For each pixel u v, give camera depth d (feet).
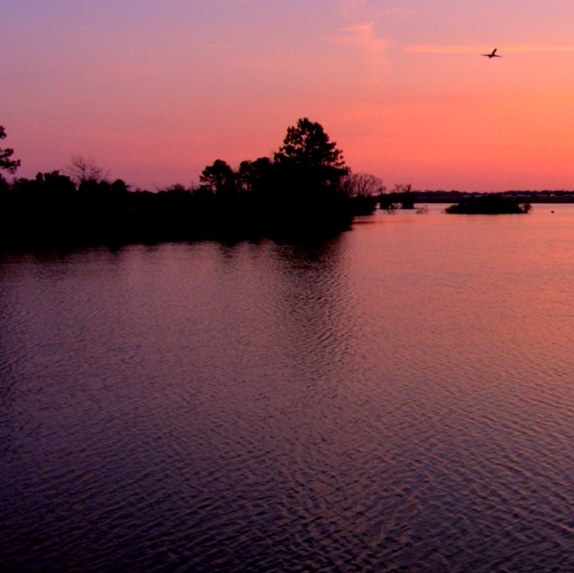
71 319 121.29
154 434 70.13
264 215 365.61
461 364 91.20
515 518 53.83
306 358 94.94
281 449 66.23
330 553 49.98
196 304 134.41
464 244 258.57
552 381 83.61
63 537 52.31
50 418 74.69
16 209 312.50
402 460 63.41
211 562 49.14
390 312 124.57
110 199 337.72
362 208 507.30
